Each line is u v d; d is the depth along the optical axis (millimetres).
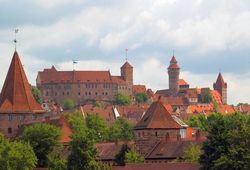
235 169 183125
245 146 186625
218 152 190750
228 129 194625
